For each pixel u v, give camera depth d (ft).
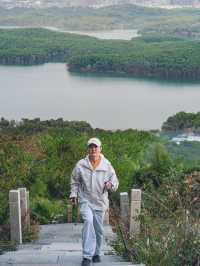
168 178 46.75
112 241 32.04
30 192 51.75
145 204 38.06
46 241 36.91
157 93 574.56
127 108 484.33
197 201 39.50
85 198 28.19
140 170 55.93
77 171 28.22
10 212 35.86
